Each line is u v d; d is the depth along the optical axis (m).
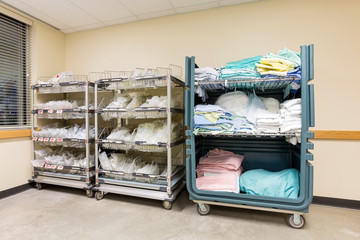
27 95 2.90
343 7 2.15
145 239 1.63
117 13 2.72
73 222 1.89
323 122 2.21
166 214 2.05
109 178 2.47
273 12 2.38
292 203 1.71
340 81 2.17
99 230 1.76
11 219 1.95
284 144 2.33
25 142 2.79
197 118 1.97
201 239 1.63
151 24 2.89
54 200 2.41
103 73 3.10
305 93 1.68
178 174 2.53
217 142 2.57
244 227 1.81
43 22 2.97
